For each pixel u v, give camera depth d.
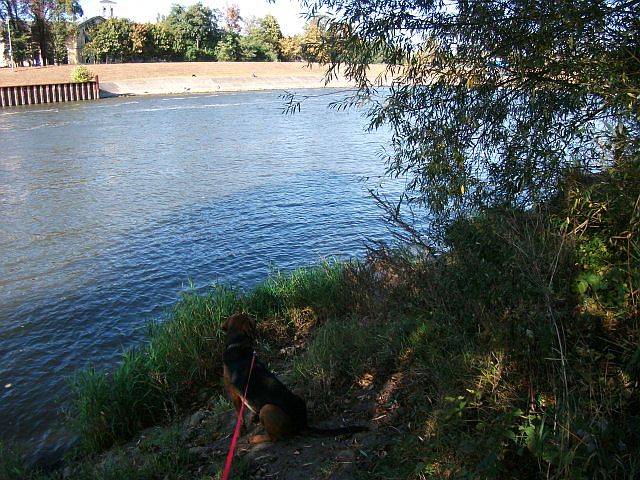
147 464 4.66
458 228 4.70
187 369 6.53
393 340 5.30
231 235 14.23
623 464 2.79
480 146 4.86
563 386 3.17
